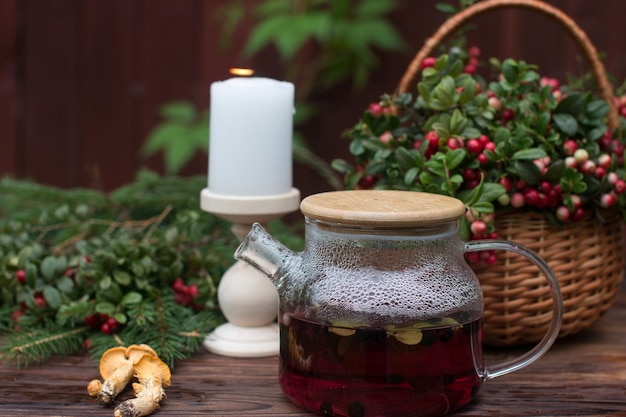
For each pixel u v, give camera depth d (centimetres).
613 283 101
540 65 154
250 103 98
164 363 91
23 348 96
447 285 83
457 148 94
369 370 81
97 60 167
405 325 81
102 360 92
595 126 98
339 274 83
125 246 103
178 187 122
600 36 151
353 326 81
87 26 167
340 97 163
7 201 123
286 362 86
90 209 120
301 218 162
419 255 84
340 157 164
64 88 168
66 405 88
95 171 136
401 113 103
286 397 89
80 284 103
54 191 121
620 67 150
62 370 95
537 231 95
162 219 116
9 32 167
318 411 84
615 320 109
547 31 153
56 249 109
